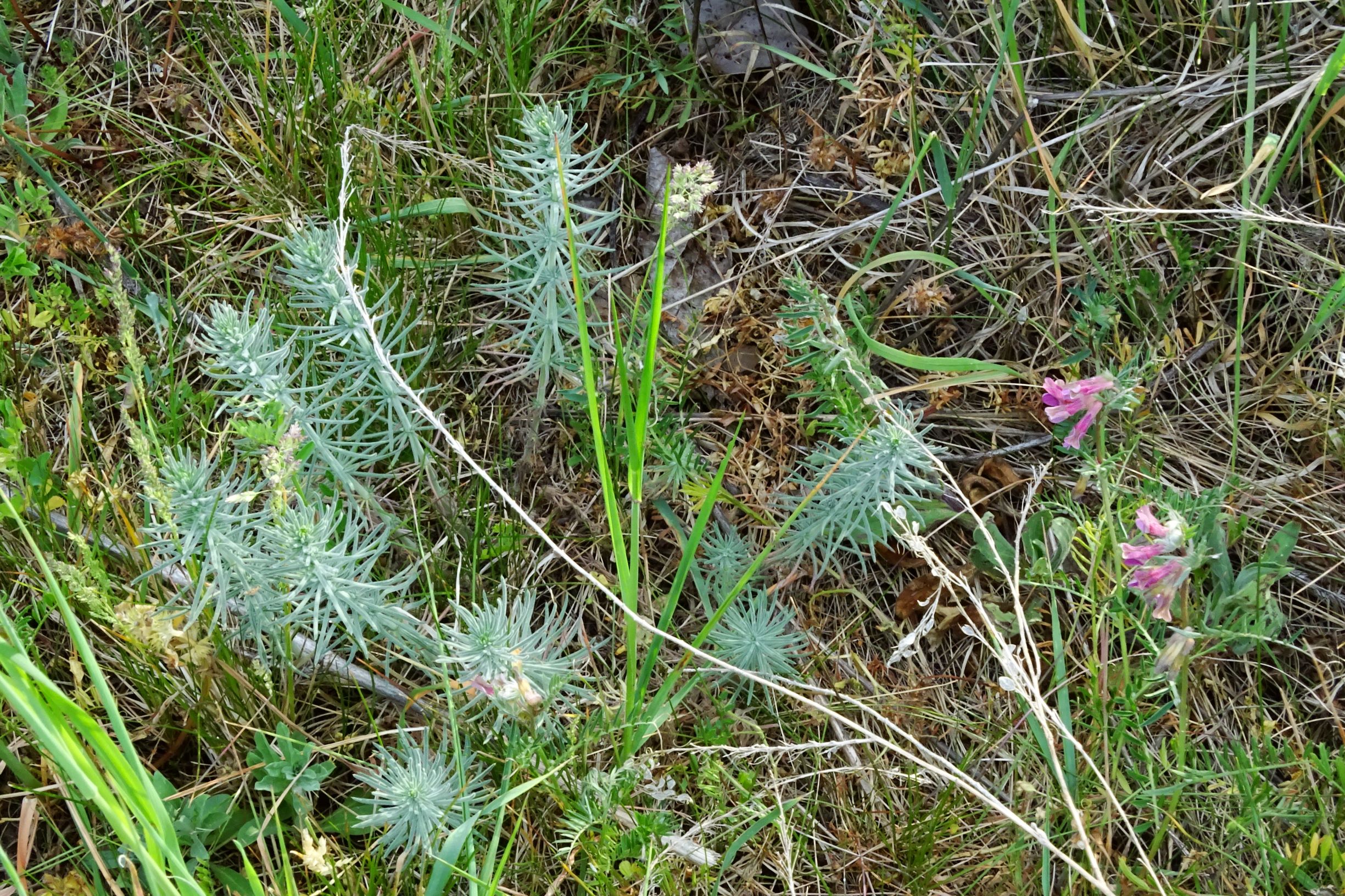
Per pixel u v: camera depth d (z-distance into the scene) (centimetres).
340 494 73
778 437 75
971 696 73
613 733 67
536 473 76
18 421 71
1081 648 73
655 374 75
